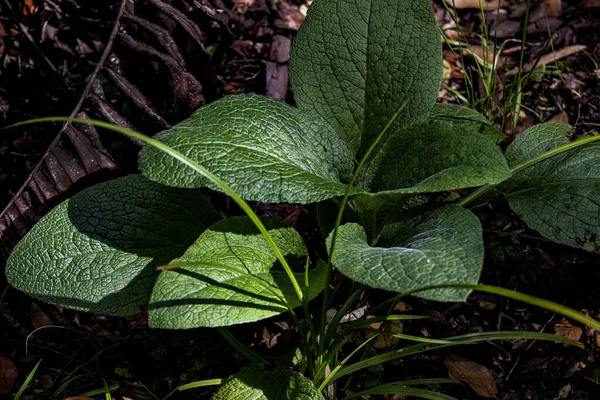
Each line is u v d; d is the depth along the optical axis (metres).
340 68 0.99
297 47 1.00
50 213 0.97
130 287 0.95
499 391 0.98
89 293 0.95
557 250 1.08
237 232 0.93
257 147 0.91
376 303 1.04
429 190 0.87
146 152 0.90
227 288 0.88
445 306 1.04
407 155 0.94
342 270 0.84
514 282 1.05
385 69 0.98
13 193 1.09
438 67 0.97
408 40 0.97
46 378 1.00
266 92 1.22
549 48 1.28
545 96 1.23
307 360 0.93
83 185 1.03
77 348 1.02
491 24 1.32
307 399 0.88
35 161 1.11
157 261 0.96
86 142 1.03
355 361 1.00
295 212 1.12
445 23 1.33
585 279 1.04
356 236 0.92
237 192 0.87
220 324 0.86
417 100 0.98
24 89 1.16
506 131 1.18
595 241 0.93
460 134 0.91
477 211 1.11
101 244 0.97
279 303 0.89
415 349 0.92
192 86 1.06
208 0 1.20
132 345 1.03
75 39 1.23
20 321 1.04
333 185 0.89
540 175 0.99
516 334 0.90
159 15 1.13
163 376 1.00
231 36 1.17
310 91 1.00
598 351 1.00
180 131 0.91
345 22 0.99
